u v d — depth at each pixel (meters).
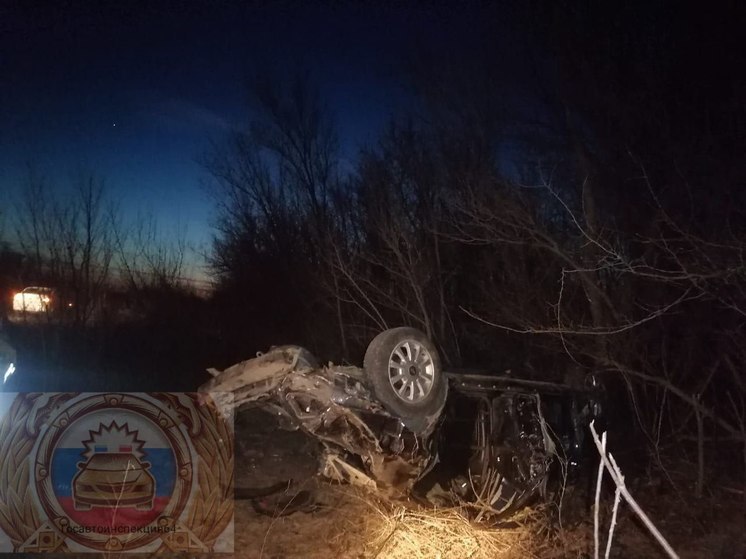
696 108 9.31
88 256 15.63
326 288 14.38
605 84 10.28
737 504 7.64
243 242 20.41
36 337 14.49
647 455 9.30
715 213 8.18
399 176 13.73
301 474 8.59
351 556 6.15
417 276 12.63
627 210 9.85
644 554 6.36
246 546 6.45
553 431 7.15
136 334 16.17
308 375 5.74
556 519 6.89
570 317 10.38
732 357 9.05
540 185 9.87
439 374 6.04
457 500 6.37
